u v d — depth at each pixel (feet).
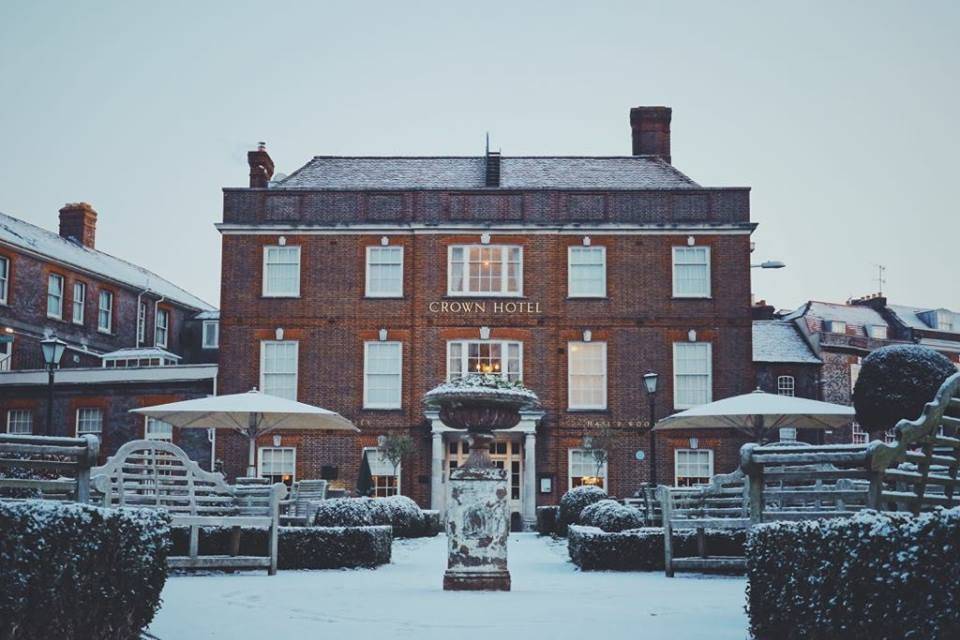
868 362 102.68
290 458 123.95
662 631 30.81
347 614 35.32
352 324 126.11
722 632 30.45
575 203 127.54
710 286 126.00
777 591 25.62
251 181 136.98
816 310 210.59
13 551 19.72
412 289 126.41
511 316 126.00
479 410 45.47
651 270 126.41
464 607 37.42
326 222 126.82
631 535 54.34
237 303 126.31
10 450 32.91
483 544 44.42
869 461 29.19
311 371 125.49
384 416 124.57
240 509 53.88
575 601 39.37
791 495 43.21
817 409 73.92
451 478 45.21
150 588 25.70
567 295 126.21
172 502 56.54
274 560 52.11
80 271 151.43
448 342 125.59
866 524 20.13
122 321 161.07
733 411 73.77
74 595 21.50
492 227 126.72
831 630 21.27
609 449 123.44
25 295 141.08
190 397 128.88
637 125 142.20
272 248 127.34
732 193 127.13
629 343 125.49
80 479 33.81
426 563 63.57
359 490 110.83
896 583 18.57
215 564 51.29
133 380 130.11
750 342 125.29
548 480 122.93
